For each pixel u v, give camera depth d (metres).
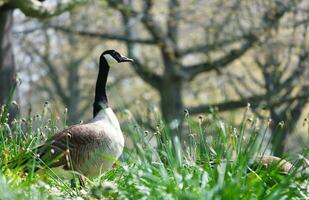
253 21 24.08
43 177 8.07
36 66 33.84
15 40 29.53
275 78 25.12
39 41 31.47
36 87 34.41
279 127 9.41
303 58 25.00
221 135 8.01
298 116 24.88
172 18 24.69
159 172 7.20
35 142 9.65
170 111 26.30
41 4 14.27
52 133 10.12
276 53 24.91
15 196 6.62
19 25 28.55
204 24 24.67
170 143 7.74
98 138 8.54
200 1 24.39
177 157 7.59
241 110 26.61
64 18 26.73
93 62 36.09
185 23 25.27
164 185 6.84
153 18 25.12
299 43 24.45
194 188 6.67
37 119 10.30
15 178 7.24
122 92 34.97
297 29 24.19
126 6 23.44
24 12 14.30
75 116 33.38
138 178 7.05
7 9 14.80
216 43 25.12
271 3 23.27
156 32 25.47
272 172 7.46
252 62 28.98
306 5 23.80
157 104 33.84
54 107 11.50
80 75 36.94
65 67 34.88
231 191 6.38
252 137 7.95
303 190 7.21
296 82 24.84
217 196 6.38
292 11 23.44
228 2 24.00
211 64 25.88
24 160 8.05
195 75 26.31
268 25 23.81
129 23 24.92
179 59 26.16
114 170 8.98
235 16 24.50
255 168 8.20
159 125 8.98
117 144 8.72
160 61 29.97
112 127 8.80
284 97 24.41
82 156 8.48
